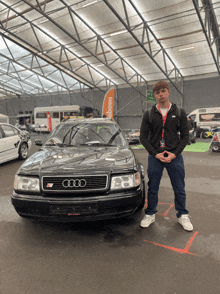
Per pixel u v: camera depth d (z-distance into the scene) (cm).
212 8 1277
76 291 176
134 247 238
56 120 2459
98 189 241
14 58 2197
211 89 2123
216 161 758
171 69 2073
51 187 243
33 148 1163
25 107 3475
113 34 1584
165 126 257
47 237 262
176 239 253
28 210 248
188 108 2238
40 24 1577
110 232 272
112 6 1307
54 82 2680
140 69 2138
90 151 312
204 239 252
